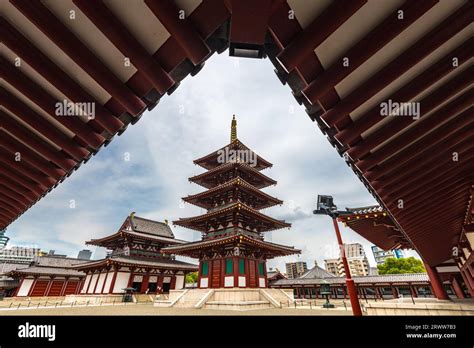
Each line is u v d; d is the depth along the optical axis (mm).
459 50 3830
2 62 3775
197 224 35750
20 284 49250
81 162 5918
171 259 47531
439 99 4430
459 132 5512
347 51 3836
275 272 57781
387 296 42062
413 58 3779
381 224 15367
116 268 38344
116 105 4473
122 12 3369
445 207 9219
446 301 16000
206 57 3963
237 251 29109
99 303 35062
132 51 3611
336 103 4598
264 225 36938
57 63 3865
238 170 37156
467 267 16203
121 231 42250
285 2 3254
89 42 3639
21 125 4914
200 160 40906
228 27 3586
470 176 7230
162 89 4176
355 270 133500
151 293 40812
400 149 5570
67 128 4598
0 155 5488
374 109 4672
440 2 3277
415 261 71125
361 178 7715
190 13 3402
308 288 47750
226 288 27859
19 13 3252
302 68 4047
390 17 3422
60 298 48656
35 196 7375
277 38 3664
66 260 58719
